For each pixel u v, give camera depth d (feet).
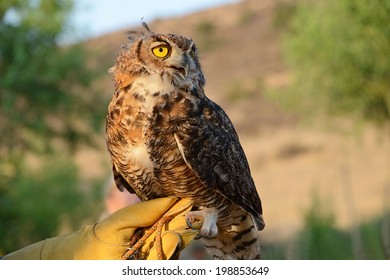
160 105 16.52
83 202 70.49
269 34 264.52
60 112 60.08
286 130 159.12
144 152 16.72
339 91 60.44
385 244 30.78
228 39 272.92
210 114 17.46
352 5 49.19
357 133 63.77
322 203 47.78
